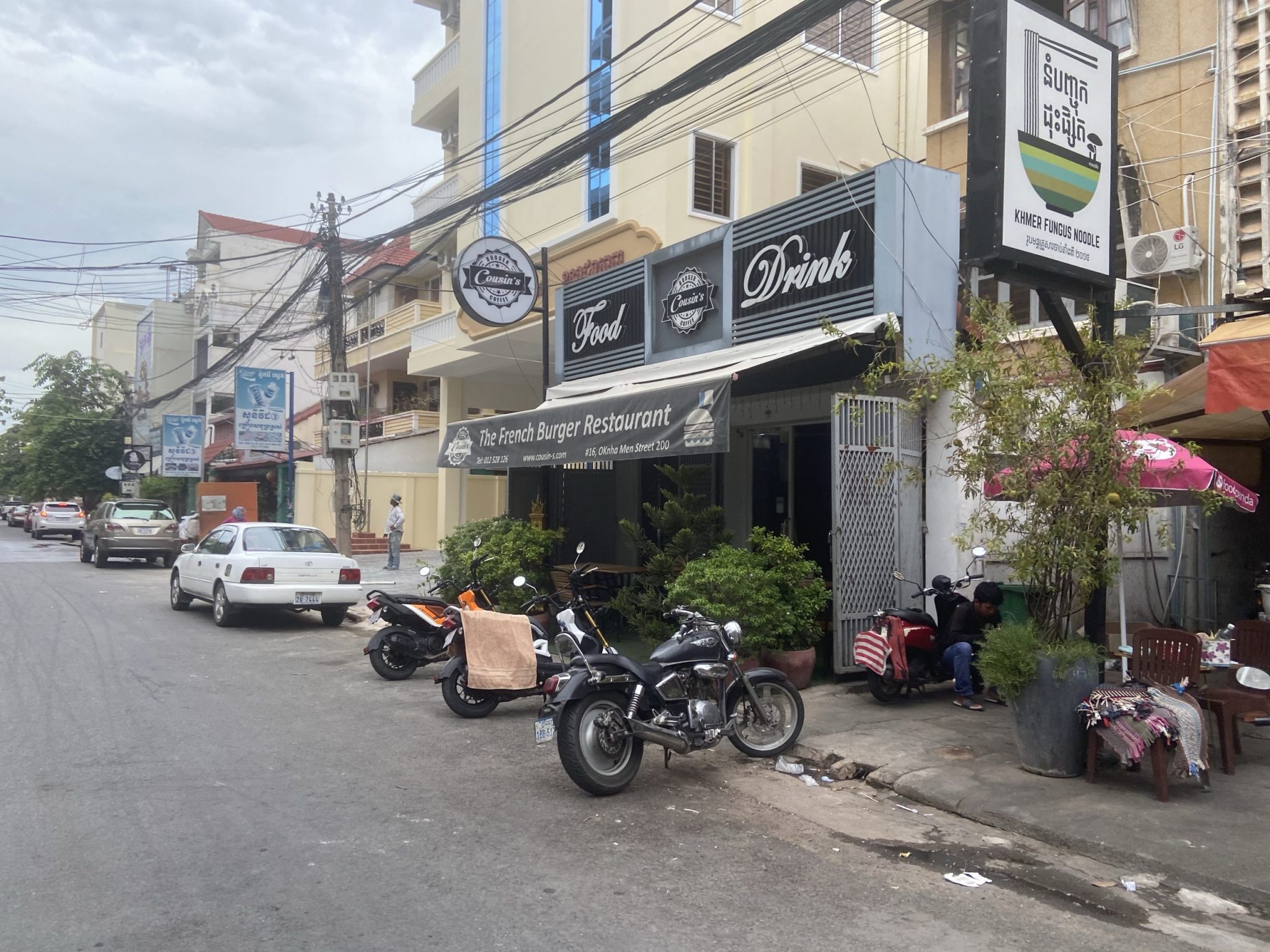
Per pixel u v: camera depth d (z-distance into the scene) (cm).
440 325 2266
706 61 1018
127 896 439
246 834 524
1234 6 1022
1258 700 626
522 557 1166
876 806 605
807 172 1714
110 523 2325
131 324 5534
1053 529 615
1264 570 1041
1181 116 1073
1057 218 679
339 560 1365
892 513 930
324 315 2625
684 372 1108
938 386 686
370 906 432
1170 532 1031
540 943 398
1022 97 661
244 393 2488
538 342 1931
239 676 1002
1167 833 522
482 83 2041
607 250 1614
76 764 656
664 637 966
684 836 541
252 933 402
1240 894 452
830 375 1110
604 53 1644
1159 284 1066
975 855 518
